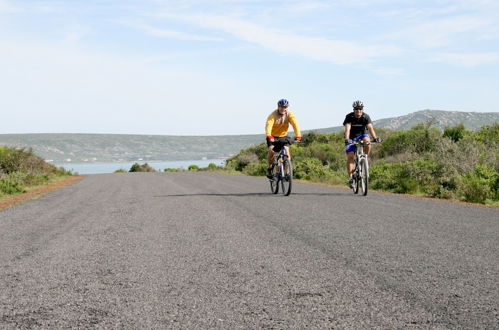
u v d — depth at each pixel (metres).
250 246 5.04
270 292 3.35
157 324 2.75
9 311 3.05
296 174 20.67
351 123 11.04
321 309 2.96
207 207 8.78
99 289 3.52
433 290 3.34
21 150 24.11
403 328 2.62
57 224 7.10
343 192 11.96
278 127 10.80
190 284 3.60
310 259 4.38
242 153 43.47
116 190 14.04
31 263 4.47
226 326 2.70
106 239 5.68
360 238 5.41
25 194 14.14
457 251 4.66
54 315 2.96
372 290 3.36
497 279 3.62
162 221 7.09
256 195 11.20
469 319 2.75
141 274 3.95
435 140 22.83
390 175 14.59
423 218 7.01
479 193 10.45
